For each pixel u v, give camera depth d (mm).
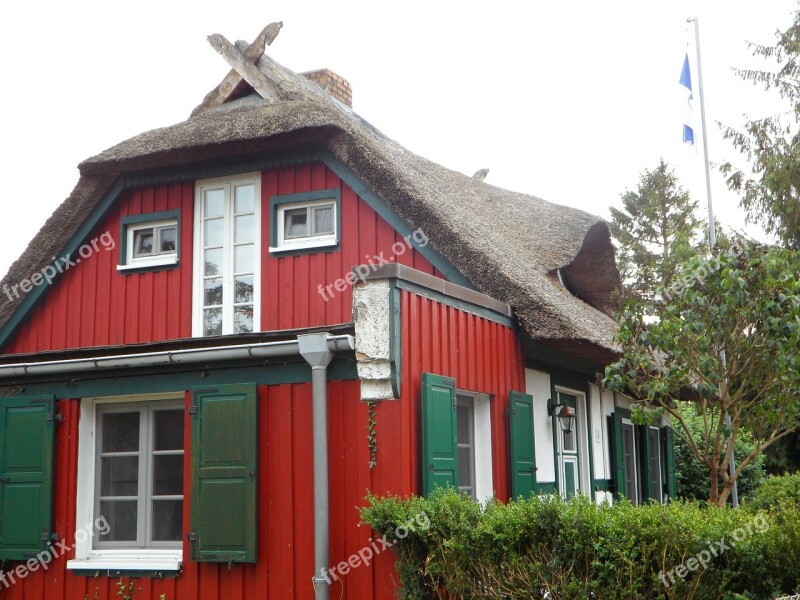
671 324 8625
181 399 7883
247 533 7020
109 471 8086
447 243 8906
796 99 19938
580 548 5668
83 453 8008
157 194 10164
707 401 9500
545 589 5723
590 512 5758
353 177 9320
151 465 7918
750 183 19812
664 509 5727
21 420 8148
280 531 7016
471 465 8203
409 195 9000
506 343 8773
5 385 8344
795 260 8656
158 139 9883
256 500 7059
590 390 11633
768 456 18453
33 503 7988
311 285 9375
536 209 14117
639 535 5562
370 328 6727
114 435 8125
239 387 7242
